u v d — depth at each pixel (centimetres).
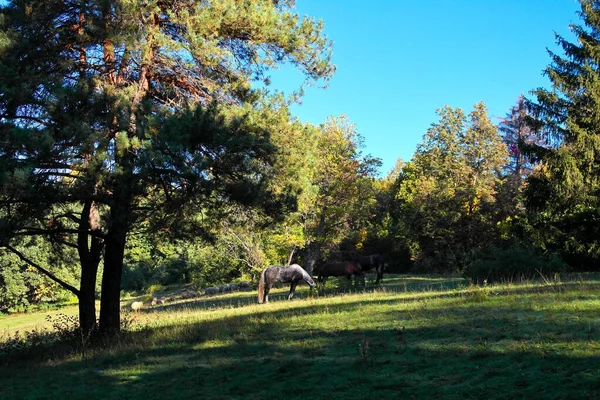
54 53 1227
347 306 1369
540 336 740
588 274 1903
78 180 1073
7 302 4572
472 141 5891
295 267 2383
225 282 4684
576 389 531
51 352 1229
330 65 1408
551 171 2672
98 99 1105
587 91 2602
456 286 1942
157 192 1203
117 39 1169
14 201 1052
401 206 5416
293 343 948
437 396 579
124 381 848
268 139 1262
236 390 712
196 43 1234
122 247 1395
